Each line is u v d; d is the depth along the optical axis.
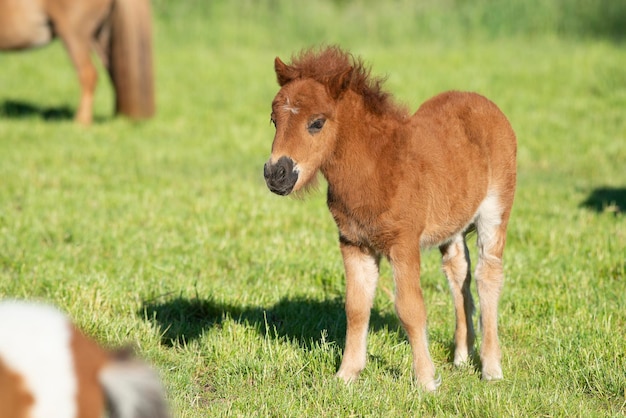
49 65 30.64
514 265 12.16
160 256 12.39
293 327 9.96
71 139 20.14
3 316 5.08
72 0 21.41
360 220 8.38
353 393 8.30
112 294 10.52
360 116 8.21
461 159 8.91
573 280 11.57
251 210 14.68
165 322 10.20
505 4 35.22
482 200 9.29
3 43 21.94
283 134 7.97
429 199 8.55
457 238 9.59
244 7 36.50
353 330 8.78
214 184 16.55
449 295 11.44
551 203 15.77
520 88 25.89
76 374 5.01
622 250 12.71
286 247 12.88
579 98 24.80
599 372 8.85
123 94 22.62
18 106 24.16
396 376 9.02
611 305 10.71
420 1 36.66
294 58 8.48
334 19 35.56
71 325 5.26
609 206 15.54
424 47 33.09
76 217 14.20
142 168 17.88
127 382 5.12
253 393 8.48
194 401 8.33
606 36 34.50
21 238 13.06
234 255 12.58
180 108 24.08
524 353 9.79
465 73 27.61
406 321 8.47
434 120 8.98
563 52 31.23
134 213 14.48
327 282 11.56
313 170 8.13
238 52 32.84
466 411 8.16
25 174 16.83
